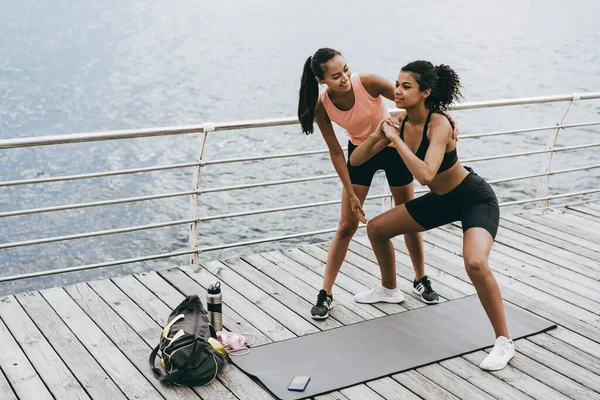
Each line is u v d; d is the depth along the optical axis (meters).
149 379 3.53
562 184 26.42
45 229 23.47
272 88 42.25
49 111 37.34
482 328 4.05
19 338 3.91
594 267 4.98
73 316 4.18
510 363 3.67
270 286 4.64
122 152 31.70
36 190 26.89
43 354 3.75
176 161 30.83
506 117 34.56
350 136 4.07
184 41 56.75
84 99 39.94
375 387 3.46
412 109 3.54
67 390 3.42
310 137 33.06
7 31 57.91
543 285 4.67
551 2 73.25
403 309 4.31
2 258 21.23
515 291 4.57
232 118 36.34
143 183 28.00
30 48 52.34
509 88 40.38
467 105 5.29
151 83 43.88
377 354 3.75
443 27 60.66
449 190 3.72
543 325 4.07
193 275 4.80
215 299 3.86
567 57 48.38
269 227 23.52
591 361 3.71
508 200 24.72
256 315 4.23
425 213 3.86
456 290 4.58
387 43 54.00
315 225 23.88
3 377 3.53
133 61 49.66
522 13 66.81
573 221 5.90
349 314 4.25
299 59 49.91
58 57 50.09
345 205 4.11
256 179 28.16
